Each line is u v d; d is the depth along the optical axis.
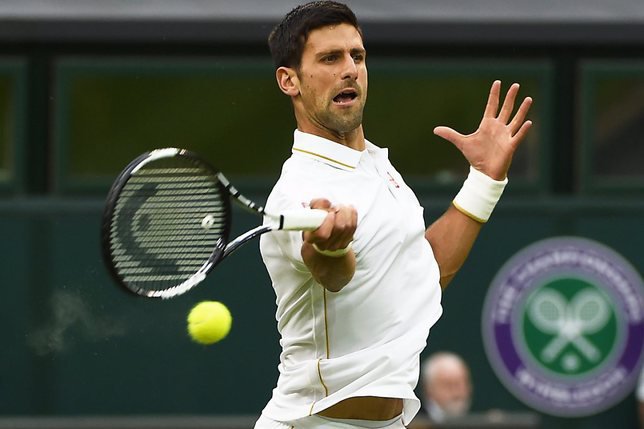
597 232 33.44
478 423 29.70
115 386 32.59
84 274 32.72
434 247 15.55
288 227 12.99
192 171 13.63
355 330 13.90
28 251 32.75
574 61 33.94
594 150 34.03
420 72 33.69
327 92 14.11
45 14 32.78
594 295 33.28
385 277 13.87
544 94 33.88
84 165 33.47
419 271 14.12
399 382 13.91
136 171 13.12
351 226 12.90
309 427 14.38
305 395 14.35
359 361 13.89
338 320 13.89
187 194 13.66
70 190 33.34
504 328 33.19
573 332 33.19
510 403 33.16
